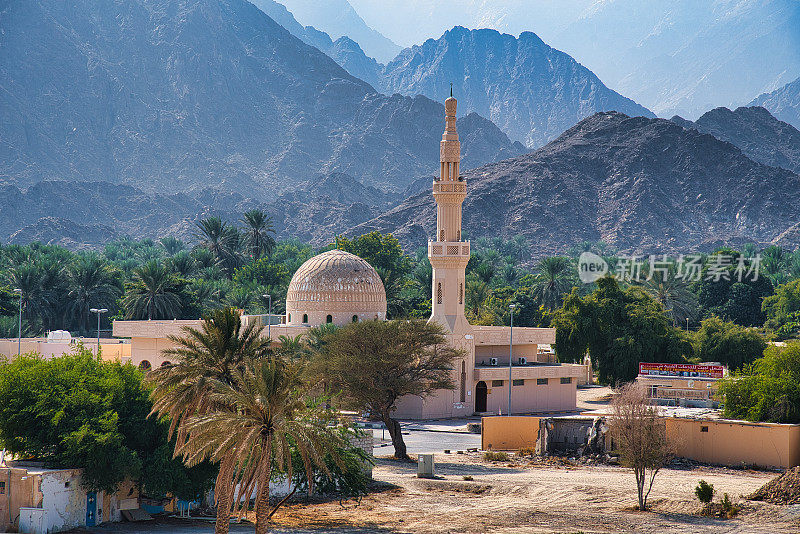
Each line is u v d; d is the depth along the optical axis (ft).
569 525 262.26
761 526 261.03
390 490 316.40
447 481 328.08
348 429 323.78
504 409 535.60
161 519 270.46
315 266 563.89
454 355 404.16
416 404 511.40
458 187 510.17
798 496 290.15
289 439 276.41
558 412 546.67
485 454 388.57
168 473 263.49
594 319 593.83
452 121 513.04
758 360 412.57
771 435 361.51
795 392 378.12
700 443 375.25
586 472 350.23
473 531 253.03
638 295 614.34
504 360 568.00
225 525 217.77
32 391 263.70
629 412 293.02
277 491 297.12
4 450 277.64
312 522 263.70
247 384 223.30
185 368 253.03
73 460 255.50
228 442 213.87
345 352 394.11
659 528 258.78
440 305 516.32
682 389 492.13
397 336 393.50
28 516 239.30
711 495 287.07
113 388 271.08
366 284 560.20
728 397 397.80
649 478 334.24
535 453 397.19
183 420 248.11
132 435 270.05
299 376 236.22
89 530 250.16
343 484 291.38
